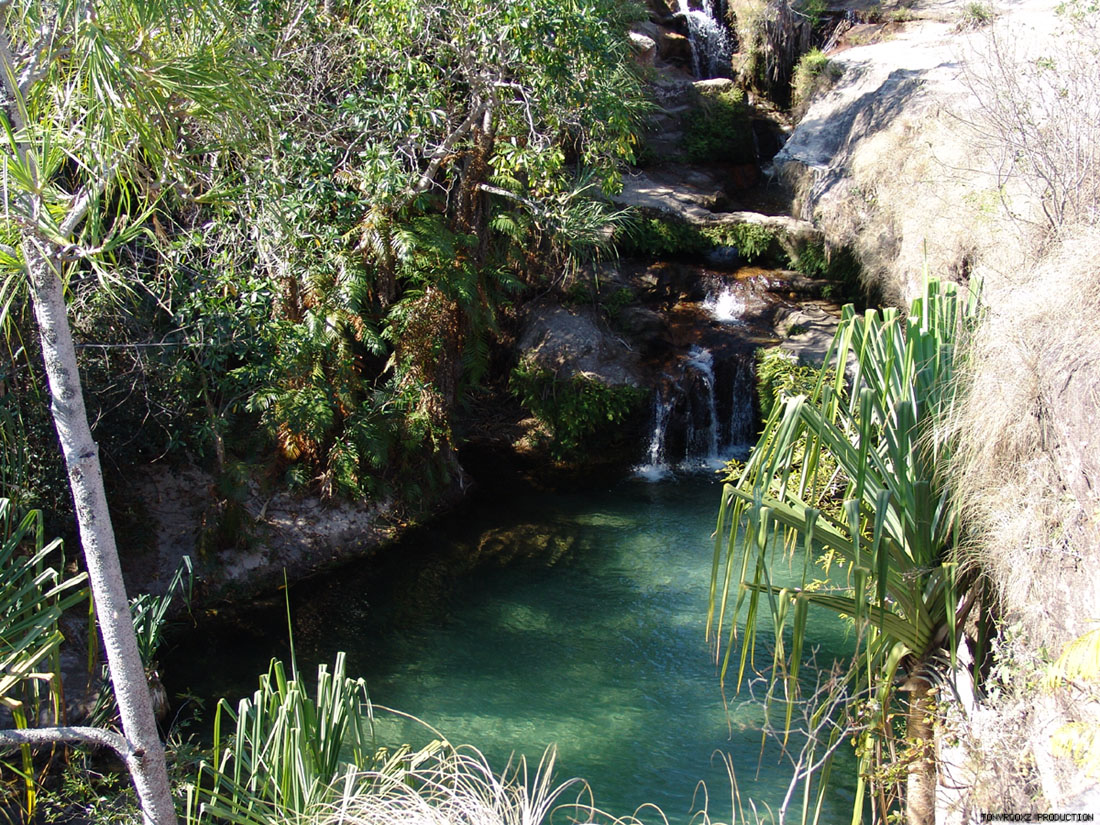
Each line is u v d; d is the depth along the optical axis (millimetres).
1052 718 4418
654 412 15727
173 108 4000
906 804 5391
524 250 16328
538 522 13617
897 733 6676
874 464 5027
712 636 10617
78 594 4625
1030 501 4668
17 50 3936
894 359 5180
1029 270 6102
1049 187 8438
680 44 22094
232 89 3969
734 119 20594
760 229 17469
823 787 5160
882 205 15117
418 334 12664
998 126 9633
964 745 4945
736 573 11977
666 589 11742
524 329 16594
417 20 10688
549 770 4754
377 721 9094
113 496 11234
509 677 9938
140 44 3742
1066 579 4578
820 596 4840
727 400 15883
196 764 7652
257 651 10430
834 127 17906
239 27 4555
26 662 4418
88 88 3580
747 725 9000
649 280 17234
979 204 10695
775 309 16781
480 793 4645
